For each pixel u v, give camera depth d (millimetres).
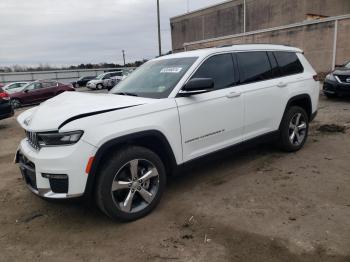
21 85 21281
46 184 3201
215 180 4527
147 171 3615
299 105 5699
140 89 4191
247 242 3041
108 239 3240
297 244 2965
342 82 10219
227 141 4371
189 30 49500
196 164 4051
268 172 4707
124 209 3432
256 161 5180
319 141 6152
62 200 3166
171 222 3479
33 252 3109
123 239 3219
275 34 22375
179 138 3785
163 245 3076
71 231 3439
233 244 3027
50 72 46094
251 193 4051
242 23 40625
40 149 3248
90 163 3125
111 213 3363
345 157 5184
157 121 3551
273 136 5098
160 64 4594
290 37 21469
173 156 3762
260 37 23594
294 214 3484
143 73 4645
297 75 5430
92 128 3145
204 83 3670
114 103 3533
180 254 2928
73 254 3041
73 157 3070
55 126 3117
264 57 4992
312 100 5664
